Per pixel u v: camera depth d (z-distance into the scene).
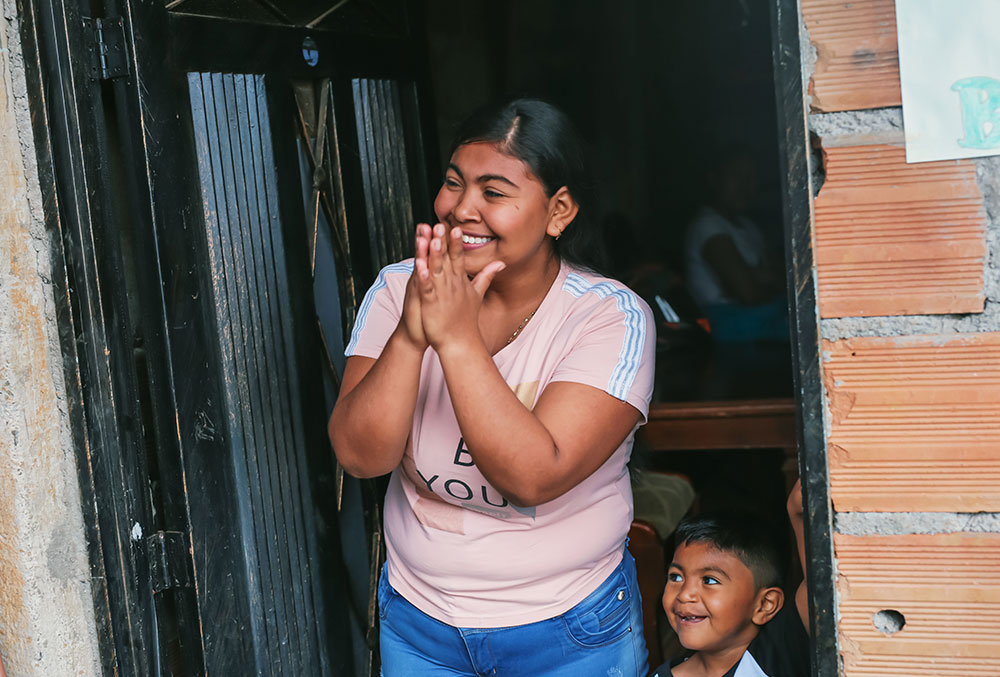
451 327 1.37
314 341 2.03
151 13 1.66
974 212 1.25
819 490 1.34
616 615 1.66
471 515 1.58
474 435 1.37
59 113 1.63
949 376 1.28
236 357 1.84
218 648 1.80
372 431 1.46
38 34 1.61
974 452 1.29
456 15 5.09
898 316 1.29
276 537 1.93
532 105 1.49
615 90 5.96
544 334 1.56
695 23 5.92
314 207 2.05
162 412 1.73
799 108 1.28
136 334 1.77
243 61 1.85
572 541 1.58
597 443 1.45
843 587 1.35
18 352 1.64
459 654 1.65
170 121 1.70
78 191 1.66
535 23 5.68
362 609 2.18
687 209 6.11
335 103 2.11
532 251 1.51
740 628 1.91
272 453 1.92
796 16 1.27
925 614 1.33
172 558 1.78
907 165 1.27
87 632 1.76
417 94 2.46
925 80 1.24
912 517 1.32
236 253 1.84
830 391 1.32
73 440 1.71
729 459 3.06
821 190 1.30
